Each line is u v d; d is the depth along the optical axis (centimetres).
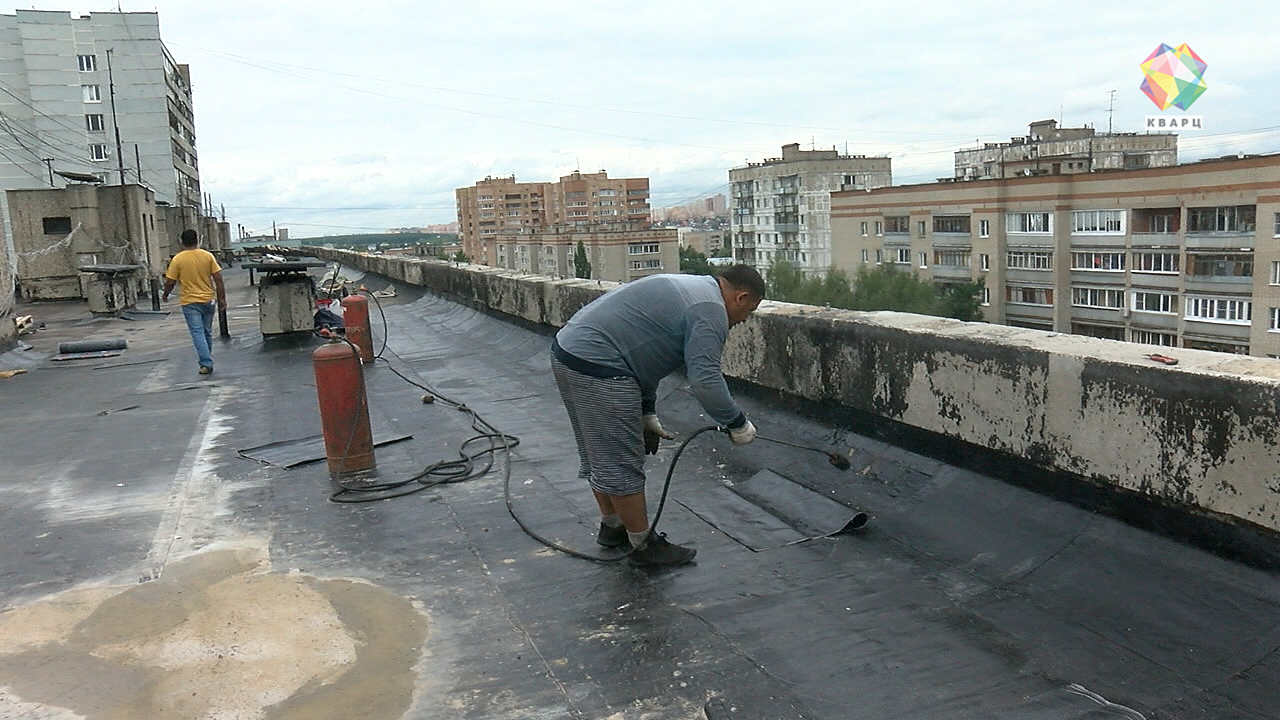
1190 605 284
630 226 8725
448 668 282
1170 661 263
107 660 291
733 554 366
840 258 5662
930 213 4781
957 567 342
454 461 520
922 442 427
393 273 2030
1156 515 314
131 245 2338
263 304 1141
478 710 257
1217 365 294
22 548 399
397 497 460
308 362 959
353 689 270
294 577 359
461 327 1208
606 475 343
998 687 257
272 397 763
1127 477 316
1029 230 4041
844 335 467
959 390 392
